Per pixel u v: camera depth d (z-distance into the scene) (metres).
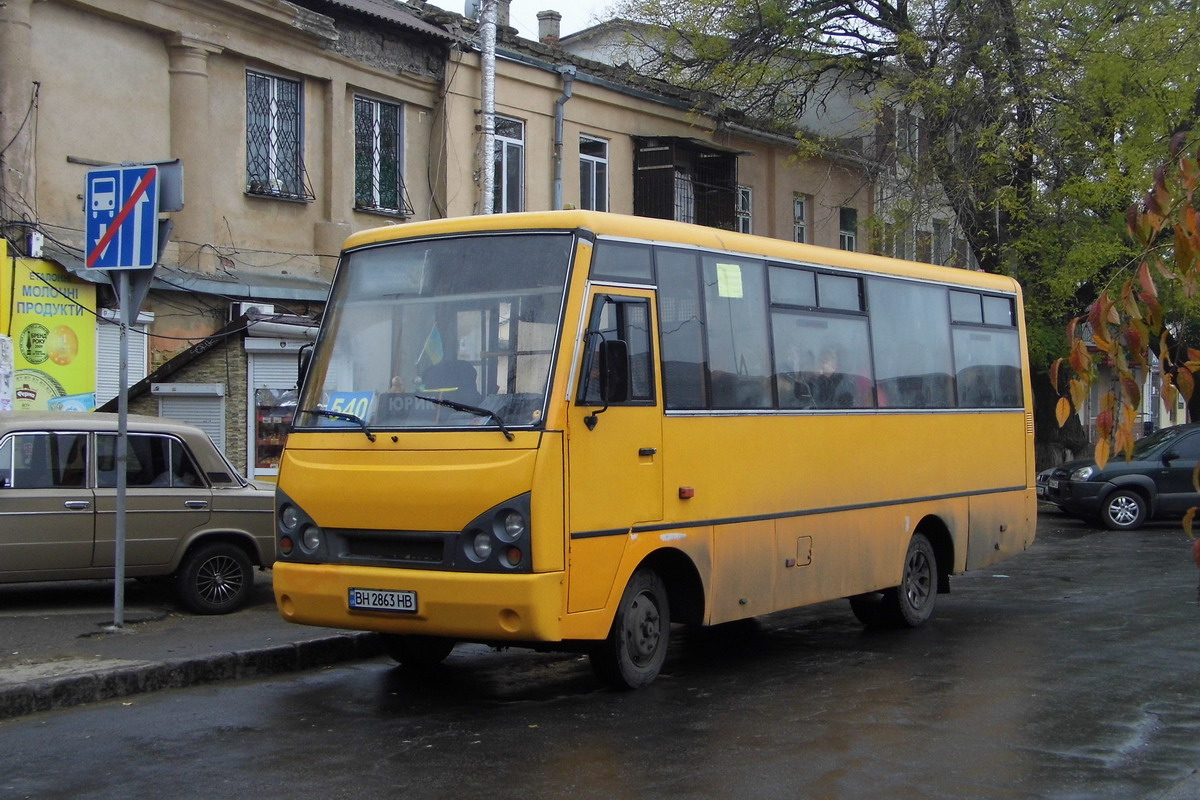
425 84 21.77
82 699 8.21
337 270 8.88
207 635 10.02
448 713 8.05
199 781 6.41
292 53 19.16
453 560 7.66
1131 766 6.83
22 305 15.47
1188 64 23.28
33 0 15.71
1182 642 10.84
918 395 11.91
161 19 17.17
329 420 8.37
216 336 16.02
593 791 6.25
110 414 11.35
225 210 18.38
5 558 10.25
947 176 25.44
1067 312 25.81
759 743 7.27
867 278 11.38
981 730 7.63
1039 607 13.18
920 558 12.00
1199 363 4.07
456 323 8.21
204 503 11.22
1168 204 4.11
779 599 9.81
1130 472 21.81
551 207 24.58
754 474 9.57
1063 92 24.34
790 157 29.02
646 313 8.61
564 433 7.74
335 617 8.09
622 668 8.51
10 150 15.38
